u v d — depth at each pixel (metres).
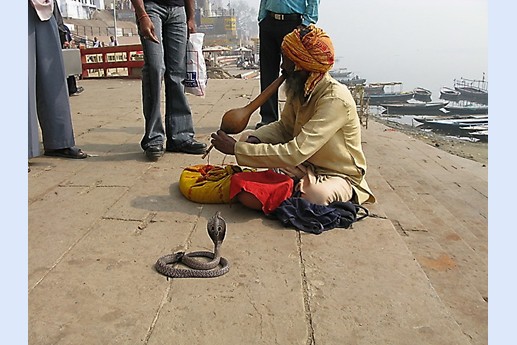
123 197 4.03
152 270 2.87
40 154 5.30
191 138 5.47
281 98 10.63
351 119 3.65
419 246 3.42
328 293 2.65
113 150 5.61
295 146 3.50
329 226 3.47
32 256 3.01
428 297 2.63
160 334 2.29
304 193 3.64
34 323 2.35
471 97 35.78
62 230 3.38
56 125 5.07
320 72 3.58
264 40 6.37
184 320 2.39
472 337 2.38
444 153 10.02
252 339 2.27
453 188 7.00
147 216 3.65
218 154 5.42
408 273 2.88
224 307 2.50
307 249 3.16
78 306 2.49
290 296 2.61
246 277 2.80
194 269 2.84
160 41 4.91
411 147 9.95
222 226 2.94
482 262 3.56
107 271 2.85
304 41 3.52
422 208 4.95
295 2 6.02
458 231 4.91
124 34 72.81
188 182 4.01
